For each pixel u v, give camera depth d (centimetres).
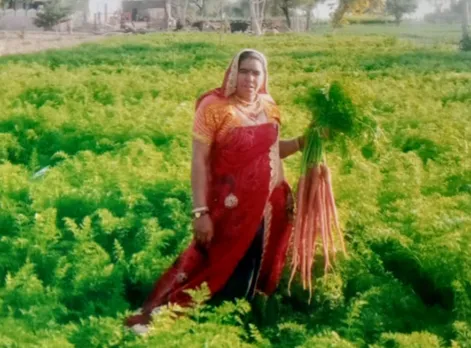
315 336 397
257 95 437
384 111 945
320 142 433
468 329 407
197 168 428
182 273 432
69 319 446
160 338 389
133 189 579
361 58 1844
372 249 486
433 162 655
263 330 435
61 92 1118
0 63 1781
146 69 1577
